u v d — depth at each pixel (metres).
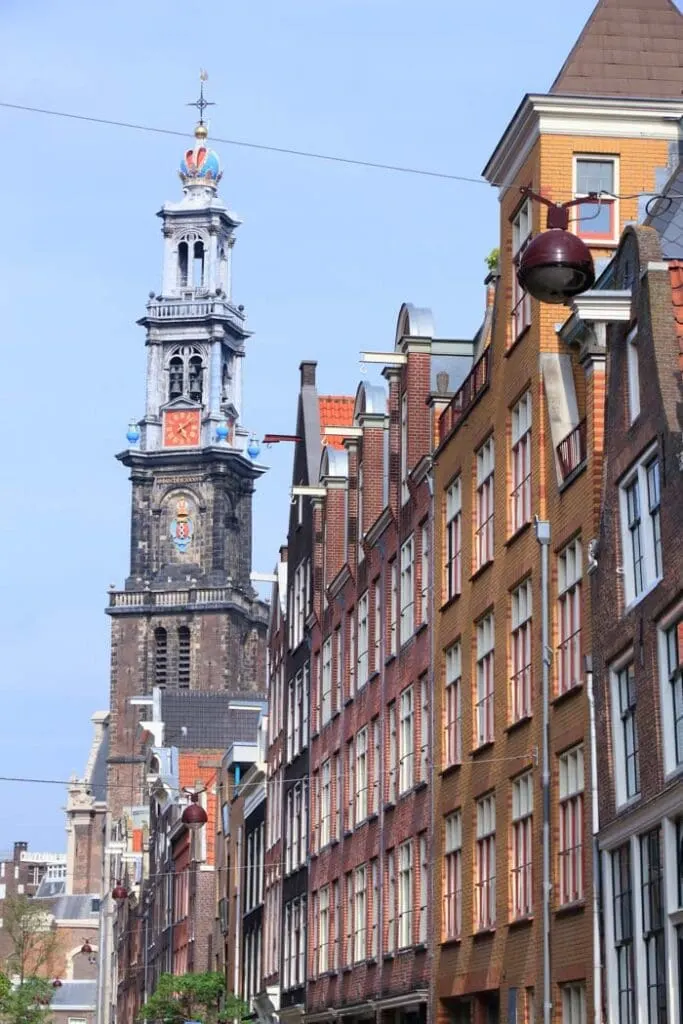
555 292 30.08
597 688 41.72
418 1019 58.81
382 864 64.12
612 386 41.50
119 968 188.62
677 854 36.38
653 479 38.75
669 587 37.09
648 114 48.84
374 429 70.19
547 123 48.75
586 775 42.66
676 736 36.91
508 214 51.41
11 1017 192.38
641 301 39.56
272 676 94.88
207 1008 103.19
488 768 51.19
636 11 51.62
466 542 54.47
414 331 62.25
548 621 46.16
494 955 49.75
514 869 48.81
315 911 77.88
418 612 60.38
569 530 44.84
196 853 121.75
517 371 49.62
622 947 39.75
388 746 64.56
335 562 77.44
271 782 92.62
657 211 45.22
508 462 50.53
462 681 54.44
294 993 81.81
